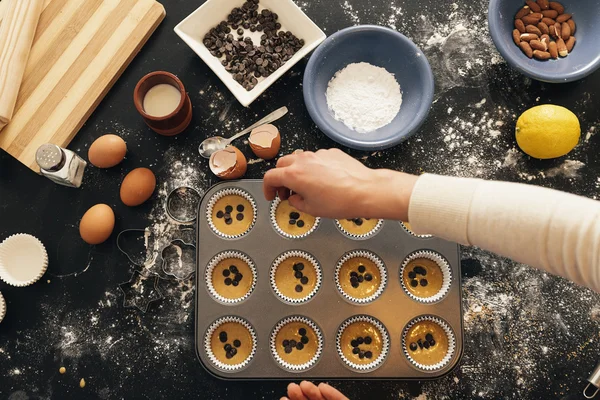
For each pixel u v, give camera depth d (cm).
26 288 98
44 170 93
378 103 98
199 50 96
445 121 100
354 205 72
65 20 100
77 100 99
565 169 98
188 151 100
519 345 95
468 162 99
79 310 98
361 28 94
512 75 100
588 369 95
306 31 99
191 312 97
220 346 95
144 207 99
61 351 97
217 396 96
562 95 100
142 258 99
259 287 94
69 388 96
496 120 100
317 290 94
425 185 67
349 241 95
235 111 101
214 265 96
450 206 66
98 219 95
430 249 94
